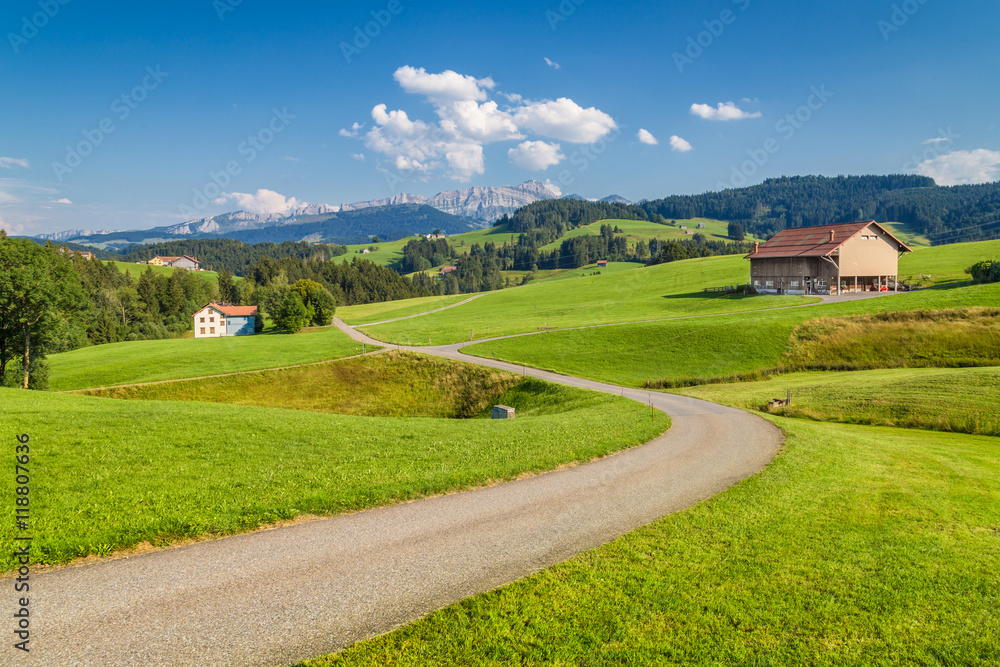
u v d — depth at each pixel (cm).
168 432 1900
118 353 7581
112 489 1291
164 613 829
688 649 796
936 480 1730
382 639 787
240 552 1054
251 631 793
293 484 1410
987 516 1401
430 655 758
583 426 2538
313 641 777
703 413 3170
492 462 1744
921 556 1127
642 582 984
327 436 2067
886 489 1600
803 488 1577
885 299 6838
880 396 3631
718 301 8638
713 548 1138
